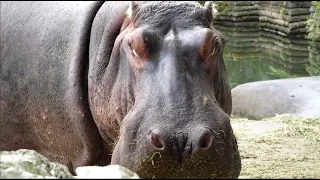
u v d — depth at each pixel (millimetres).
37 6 6328
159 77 4379
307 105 10109
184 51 4488
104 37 5406
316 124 9211
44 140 6141
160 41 4562
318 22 18062
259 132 8914
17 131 6340
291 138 8531
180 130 4094
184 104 4215
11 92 6238
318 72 15102
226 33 23031
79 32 5656
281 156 7523
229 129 4293
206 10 4871
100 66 5379
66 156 5965
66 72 5676
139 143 4184
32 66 6020
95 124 5609
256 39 21250
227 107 5340
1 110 6371
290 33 20703
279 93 10578
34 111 6062
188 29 4656
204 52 4527
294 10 20672
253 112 10781
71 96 5586
